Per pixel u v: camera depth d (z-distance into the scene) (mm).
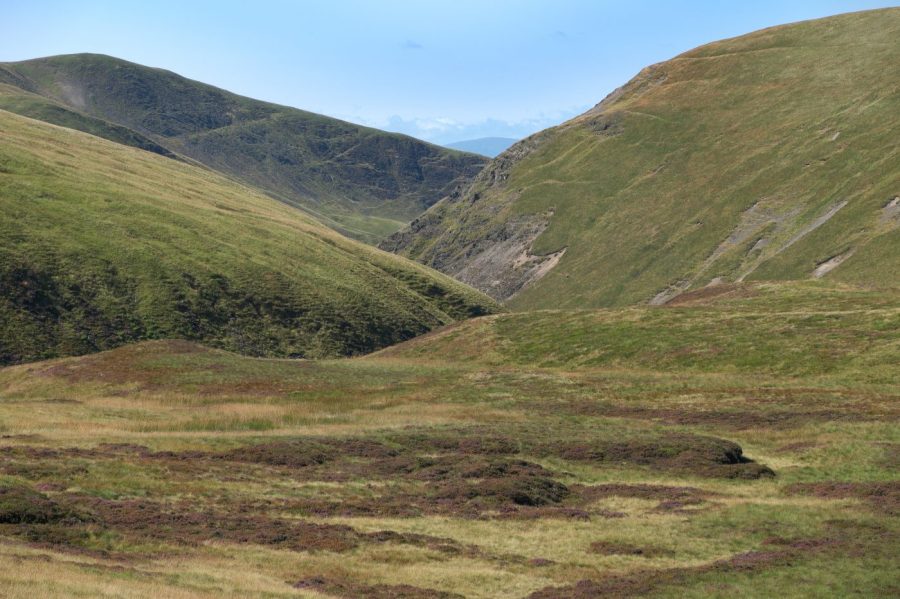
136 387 71875
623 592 25875
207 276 131625
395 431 52906
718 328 81062
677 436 50469
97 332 109250
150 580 22797
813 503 37312
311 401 66125
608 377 70938
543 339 90438
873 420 50844
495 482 40531
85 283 116625
